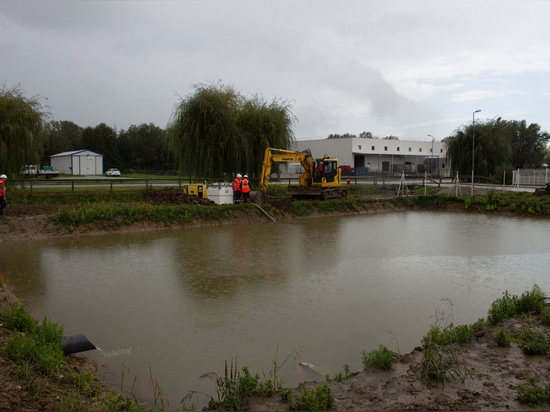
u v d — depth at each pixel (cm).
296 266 1398
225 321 905
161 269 1345
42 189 2825
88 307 991
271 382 605
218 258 1514
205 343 795
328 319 917
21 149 2525
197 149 3195
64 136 9088
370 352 711
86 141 8356
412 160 7825
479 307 1001
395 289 1144
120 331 852
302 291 1120
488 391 566
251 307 992
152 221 2203
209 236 2012
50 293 1095
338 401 552
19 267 1363
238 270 1338
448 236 2086
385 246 1791
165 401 598
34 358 617
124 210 2169
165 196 2673
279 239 1948
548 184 3644
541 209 3081
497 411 517
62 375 614
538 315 860
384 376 628
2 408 492
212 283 1191
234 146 3253
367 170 6638
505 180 5278
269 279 1235
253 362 719
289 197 3322
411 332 851
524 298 895
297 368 695
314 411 520
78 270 1328
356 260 1502
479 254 1627
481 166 5412
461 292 1119
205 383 650
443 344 727
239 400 550
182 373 683
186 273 1298
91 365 699
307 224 2538
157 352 757
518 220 2841
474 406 529
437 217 3022
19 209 2105
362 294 1098
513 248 1758
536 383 577
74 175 5953
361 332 848
